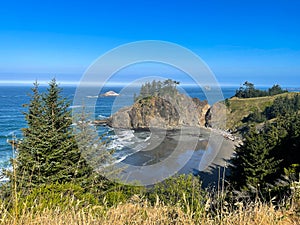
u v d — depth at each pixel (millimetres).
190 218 2836
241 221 2803
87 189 6613
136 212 3092
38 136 11703
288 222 2891
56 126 12742
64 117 13062
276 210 3271
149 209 3221
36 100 13367
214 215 3053
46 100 13305
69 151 11711
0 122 39031
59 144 11922
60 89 13812
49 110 13039
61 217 2955
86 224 2736
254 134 20828
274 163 16797
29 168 10039
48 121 12609
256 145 18094
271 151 18844
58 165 11266
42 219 2889
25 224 2760
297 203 3338
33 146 11359
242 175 17875
